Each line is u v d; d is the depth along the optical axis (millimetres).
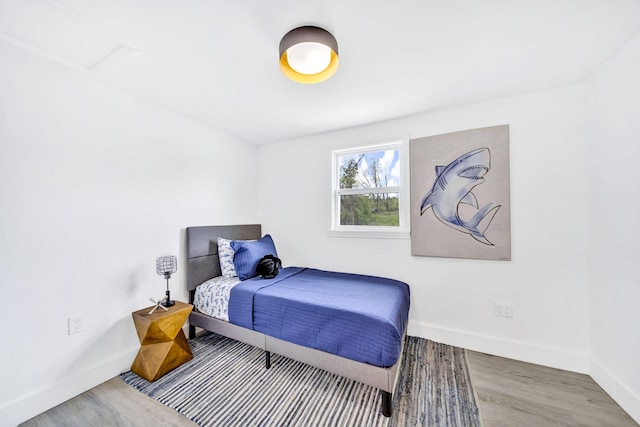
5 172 1346
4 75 1348
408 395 1556
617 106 1461
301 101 2066
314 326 1652
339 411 1439
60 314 1540
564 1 1103
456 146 2139
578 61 1540
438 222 2197
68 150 1591
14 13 1146
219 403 1506
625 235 1421
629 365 1396
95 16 1173
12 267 1363
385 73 1670
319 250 2836
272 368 1866
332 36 1270
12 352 1356
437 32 1296
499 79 1740
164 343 1830
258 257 2475
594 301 1684
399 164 2510
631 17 1184
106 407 1479
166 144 2195
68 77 1596
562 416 1378
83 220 1657
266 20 1206
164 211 2176
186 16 1177
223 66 1593
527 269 1918
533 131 1901
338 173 2826
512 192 1958
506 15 1183
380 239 2475
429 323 2252
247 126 2629
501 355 1981
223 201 2773
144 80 1752
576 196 1779
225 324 2068
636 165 1343
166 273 1973
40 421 1377
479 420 1362
